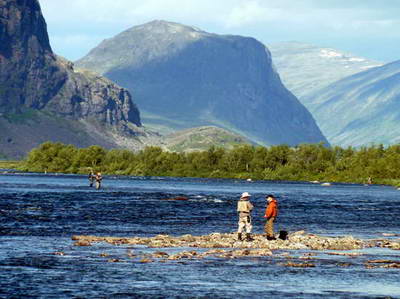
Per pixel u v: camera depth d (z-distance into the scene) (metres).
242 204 92.25
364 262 75.81
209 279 64.12
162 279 63.66
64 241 89.56
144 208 162.25
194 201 197.88
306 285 62.16
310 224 129.00
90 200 190.88
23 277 62.81
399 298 57.41
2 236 93.75
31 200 183.38
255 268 70.44
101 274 65.38
